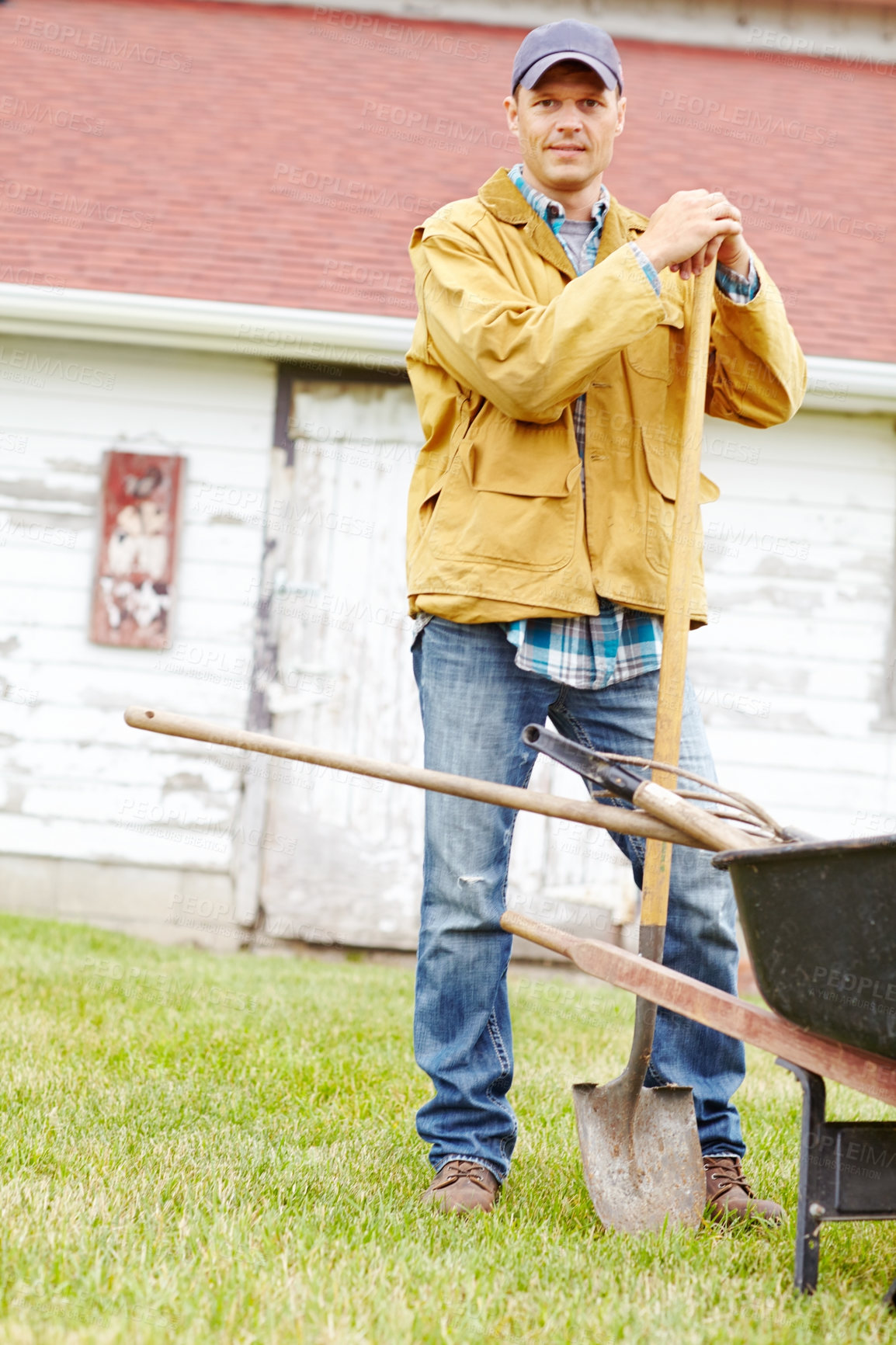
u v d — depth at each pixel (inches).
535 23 402.0
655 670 111.3
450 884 108.7
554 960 274.7
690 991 92.4
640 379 111.0
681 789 107.4
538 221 111.2
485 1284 84.5
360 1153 120.6
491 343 102.0
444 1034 109.9
